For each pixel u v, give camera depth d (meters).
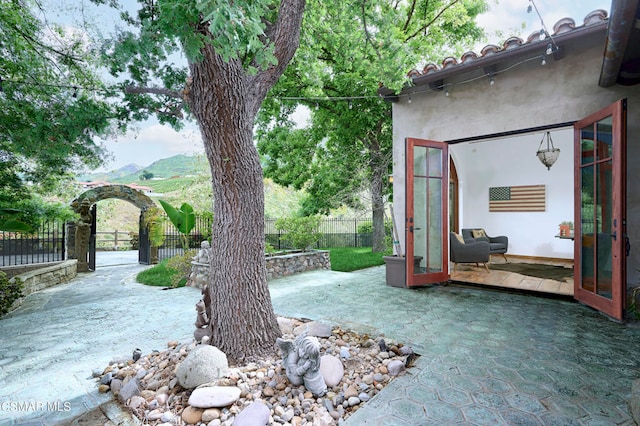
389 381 2.38
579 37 3.96
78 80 4.79
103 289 6.51
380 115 9.71
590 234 4.21
